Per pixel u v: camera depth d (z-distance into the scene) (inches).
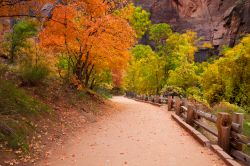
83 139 414.6
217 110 746.8
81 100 706.2
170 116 725.3
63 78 753.0
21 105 418.9
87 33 641.0
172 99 871.7
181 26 3518.7
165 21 3627.0
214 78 1185.4
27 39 728.3
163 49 1829.5
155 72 1784.0
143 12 2423.7
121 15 788.6
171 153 346.3
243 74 1109.1
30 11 471.5
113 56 788.0
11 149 305.7
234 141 335.9
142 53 2315.5
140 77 1991.9
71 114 554.6
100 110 725.9
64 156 326.0
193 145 388.2
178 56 1745.8
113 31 689.6
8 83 446.0
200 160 317.4
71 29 615.5
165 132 485.4
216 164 302.8
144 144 393.1
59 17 578.6
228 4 3193.9
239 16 2783.0
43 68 600.4
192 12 3499.0
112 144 390.0
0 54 744.3
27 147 322.3
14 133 330.0
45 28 622.8
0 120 336.8
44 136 385.1
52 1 484.7
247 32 2677.2
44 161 304.7
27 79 559.8
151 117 698.8
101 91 1706.4
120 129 509.4
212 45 3061.0
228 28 2965.1
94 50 709.9
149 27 2549.2
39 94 549.0
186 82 1363.2
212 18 3280.0
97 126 529.3
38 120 424.8
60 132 429.1
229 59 1122.0
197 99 1025.5
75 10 586.6
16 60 737.6
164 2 3676.2
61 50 688.4
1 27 716.0
